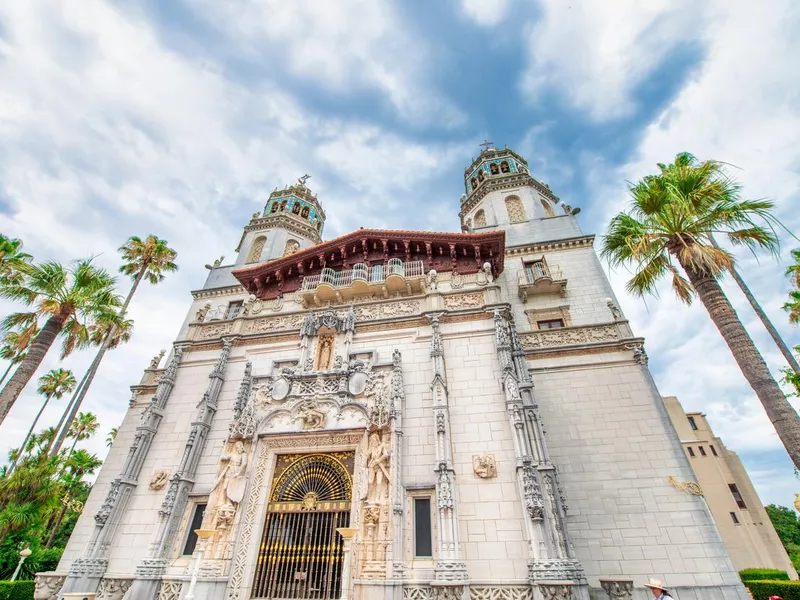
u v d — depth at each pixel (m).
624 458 16.31
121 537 15.36
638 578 13.94
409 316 18.50
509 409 14.34
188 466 15.93
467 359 16.62
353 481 14.55
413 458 14.34
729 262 13.49
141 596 13.12
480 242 21.69
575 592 10.75
